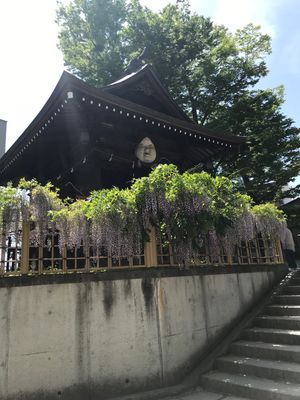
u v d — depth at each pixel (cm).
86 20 2142
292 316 620
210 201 620
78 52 2152
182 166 1245
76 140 1012
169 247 598
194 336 575
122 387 474
